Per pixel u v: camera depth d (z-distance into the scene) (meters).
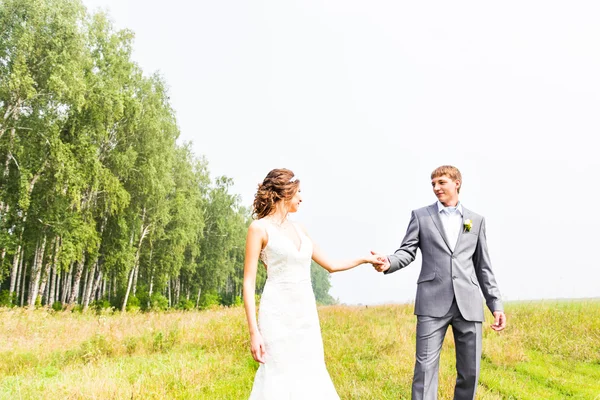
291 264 3.57
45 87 25.08
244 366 7.79
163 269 36.06
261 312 3.54
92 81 27.28
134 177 30.55
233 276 57.91
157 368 7.54
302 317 3.52
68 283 35.12
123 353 9.58
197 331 10.83
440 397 5.75
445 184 4.77
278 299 3.53
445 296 4.45
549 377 7.18
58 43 24.70
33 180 25.23
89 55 27.55
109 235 31.23
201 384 6.41
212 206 48.16
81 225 26.50
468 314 4.39
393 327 11.74
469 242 4.63
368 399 5.66
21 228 25.36
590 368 7.93
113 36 29.61
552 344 9.36
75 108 26.20
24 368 8.33
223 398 5.77
